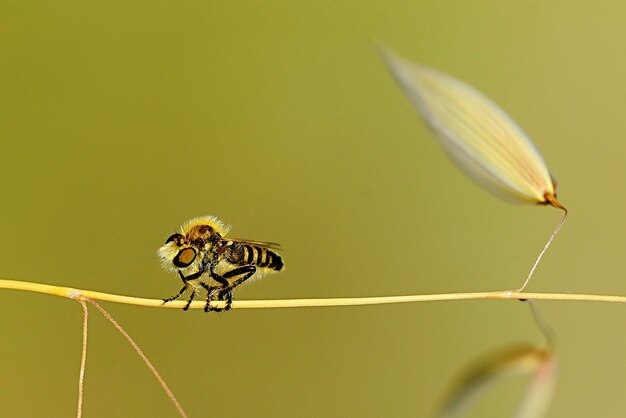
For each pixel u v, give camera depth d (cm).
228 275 26
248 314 30
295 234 31
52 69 31
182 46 32
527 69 32
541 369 23
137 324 30
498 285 31
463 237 31
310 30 32
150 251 31
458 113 24
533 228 31
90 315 30
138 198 31
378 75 32
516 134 24
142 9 32
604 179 31
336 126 32
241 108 32
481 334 31
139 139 31
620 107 32
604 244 31
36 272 31
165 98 32
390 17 32
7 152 31
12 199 31
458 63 32
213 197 31
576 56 32
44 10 31
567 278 31
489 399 29
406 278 31
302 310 31
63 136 31
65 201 31
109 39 32
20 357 30
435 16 32
